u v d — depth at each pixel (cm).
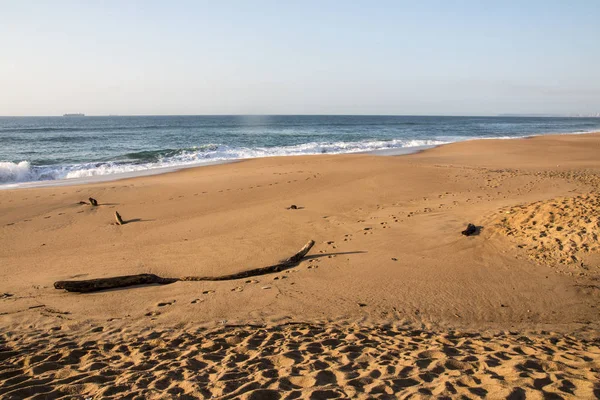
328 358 417
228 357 425
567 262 713
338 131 6412
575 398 307
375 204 1238
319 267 760
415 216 1055
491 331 519
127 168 2294
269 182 1606
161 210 1253
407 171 1750
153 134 5741
